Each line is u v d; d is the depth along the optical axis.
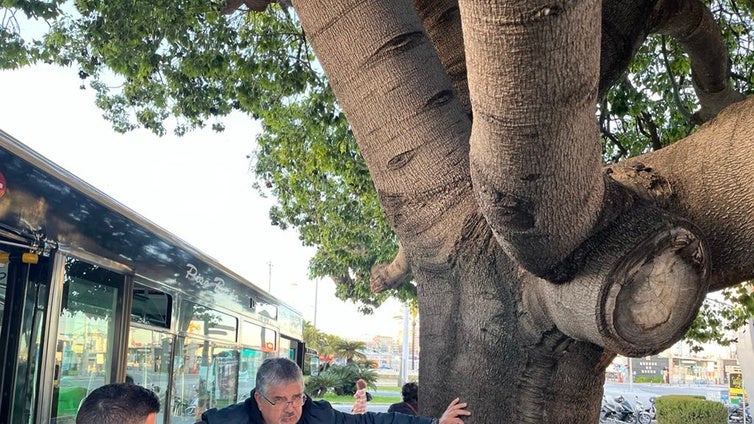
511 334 2.86
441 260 3.01
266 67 8.72
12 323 3.56
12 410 3.48
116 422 2.48
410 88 2.97
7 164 3.39
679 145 2.67
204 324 6.75
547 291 2.51
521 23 1.56
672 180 2.55
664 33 5.40
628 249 2.21
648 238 2.21
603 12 3.48
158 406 2.70
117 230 4.57
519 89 1.70
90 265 4.21
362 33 3.00
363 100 3.02
